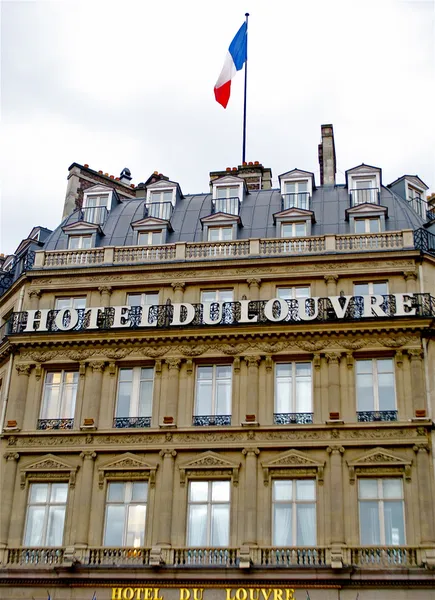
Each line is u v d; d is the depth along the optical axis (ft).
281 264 122.72
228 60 152.25
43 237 149.79
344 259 121.19
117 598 104.63
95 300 126.31
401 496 106.11
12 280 139.13
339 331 115.24
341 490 106.63
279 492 108.88
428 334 114.11
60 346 121.39
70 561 106.32
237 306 119.14
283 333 116.37
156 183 141.38
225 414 114.83
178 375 117.29
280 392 115.14
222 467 110.11
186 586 103.65
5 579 107.14
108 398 117.91
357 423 109.70
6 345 123.44
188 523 108.99
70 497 112.27
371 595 100.01
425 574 99.35
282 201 135.23
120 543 109.40
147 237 132.67
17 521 111.75
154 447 112.47
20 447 115.55
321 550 103.71
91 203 143.43
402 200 134.92
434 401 110.93
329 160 147.23
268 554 104.47
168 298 124.47
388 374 113.80
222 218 130.52
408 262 120.16
